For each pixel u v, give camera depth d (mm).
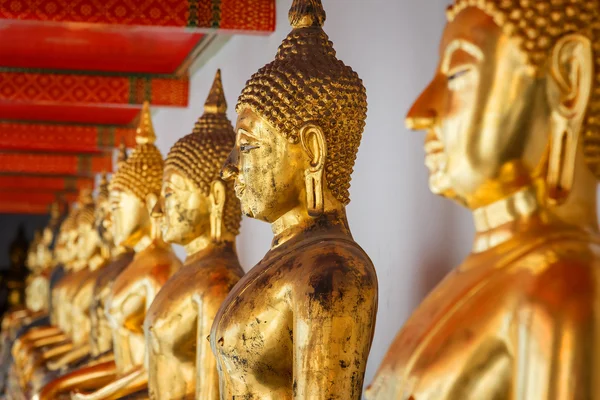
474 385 2678
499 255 2766
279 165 4059
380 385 2885
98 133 13672
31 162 15992
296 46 4191
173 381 5441
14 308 22375
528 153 2715
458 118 2764
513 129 2697
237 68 7914
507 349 2641
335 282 3797
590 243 2670
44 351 10656
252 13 6805
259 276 4113
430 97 2859
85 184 19312
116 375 7113
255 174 4082
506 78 2699
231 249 5504
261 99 4066
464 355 2682
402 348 2861
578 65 2662
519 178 2748
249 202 4145
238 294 4160
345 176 4164
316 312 3768
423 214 4695
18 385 10711
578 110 2662
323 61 4145
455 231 4367
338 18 5945
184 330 5363
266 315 4008
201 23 6723
